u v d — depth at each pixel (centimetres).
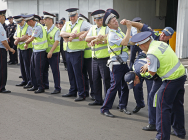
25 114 548
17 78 941
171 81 387
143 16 2028
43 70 735
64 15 1941
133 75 430
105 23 511
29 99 665
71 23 648
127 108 601
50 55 696
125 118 533
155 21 2141
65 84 849
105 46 556
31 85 794
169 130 397
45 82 780
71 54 648
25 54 778
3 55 721
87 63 660
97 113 560
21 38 762
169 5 2231
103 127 482
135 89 552
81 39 616
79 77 653
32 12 2066
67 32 645
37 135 442
